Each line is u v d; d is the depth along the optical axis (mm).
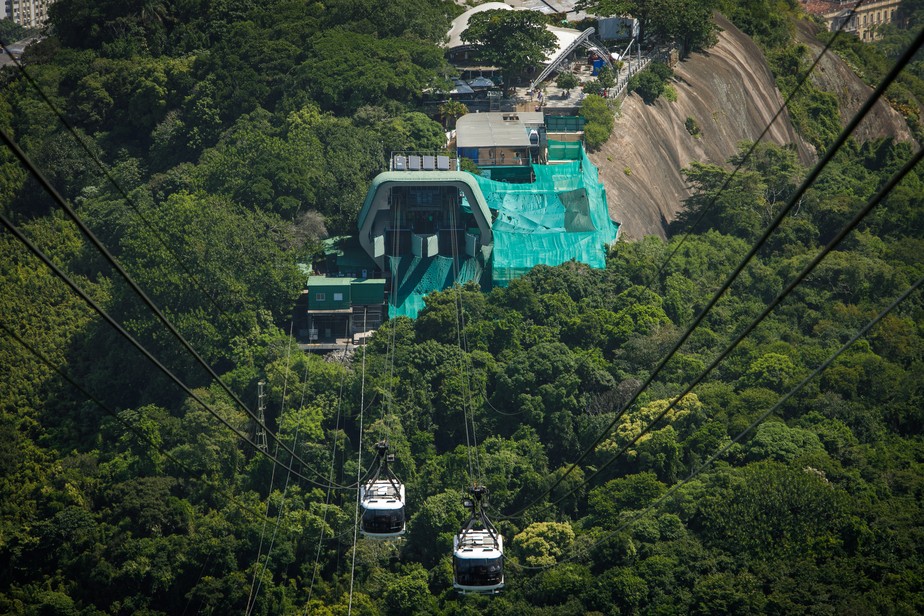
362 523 159500
